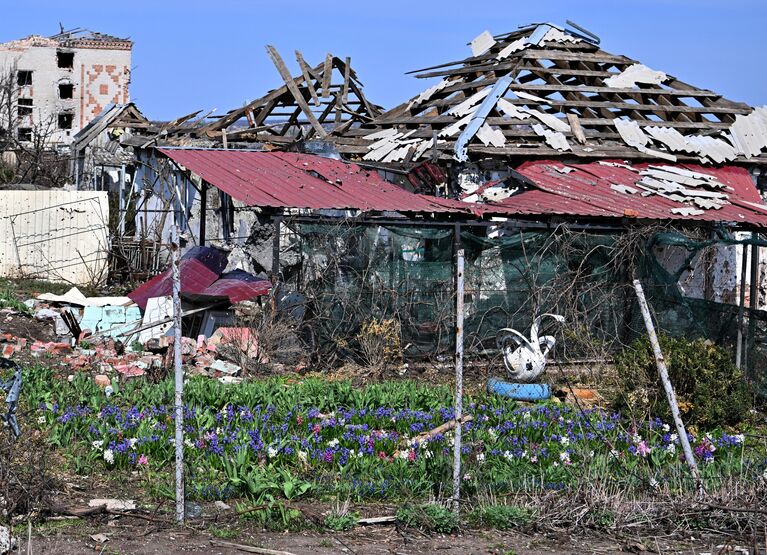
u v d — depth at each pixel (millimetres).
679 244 16250
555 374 16062
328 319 15883
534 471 10047
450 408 12852
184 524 8188
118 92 69625
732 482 9531
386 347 15742
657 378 12969
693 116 23516
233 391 13070
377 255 16094
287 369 15812
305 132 27859
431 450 10680
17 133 57969
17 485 8344
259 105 27062
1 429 10109
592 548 8180
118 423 10938
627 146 21859
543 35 24516
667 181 20578
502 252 16547
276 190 17391
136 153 28141
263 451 10227
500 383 14414
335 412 12141
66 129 68938
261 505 8555
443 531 8398
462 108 22125
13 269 24719
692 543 8406
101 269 24750
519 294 16594
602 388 15055
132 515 8250
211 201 23859
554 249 16781
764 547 8219
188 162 18484
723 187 20906
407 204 17438
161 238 25000
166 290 17422
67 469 9695
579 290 16625
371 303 16031
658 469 10031
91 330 17406
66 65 69562
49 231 24844
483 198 19922
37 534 7711
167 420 11227
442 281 16344
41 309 18406
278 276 15914
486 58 24375
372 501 9250
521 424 11945
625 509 8812
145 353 16203
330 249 15922
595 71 23906
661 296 16688
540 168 20562
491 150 20312
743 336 14797
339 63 27859
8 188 36156
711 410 12766
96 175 34062
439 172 20281
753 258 15055
